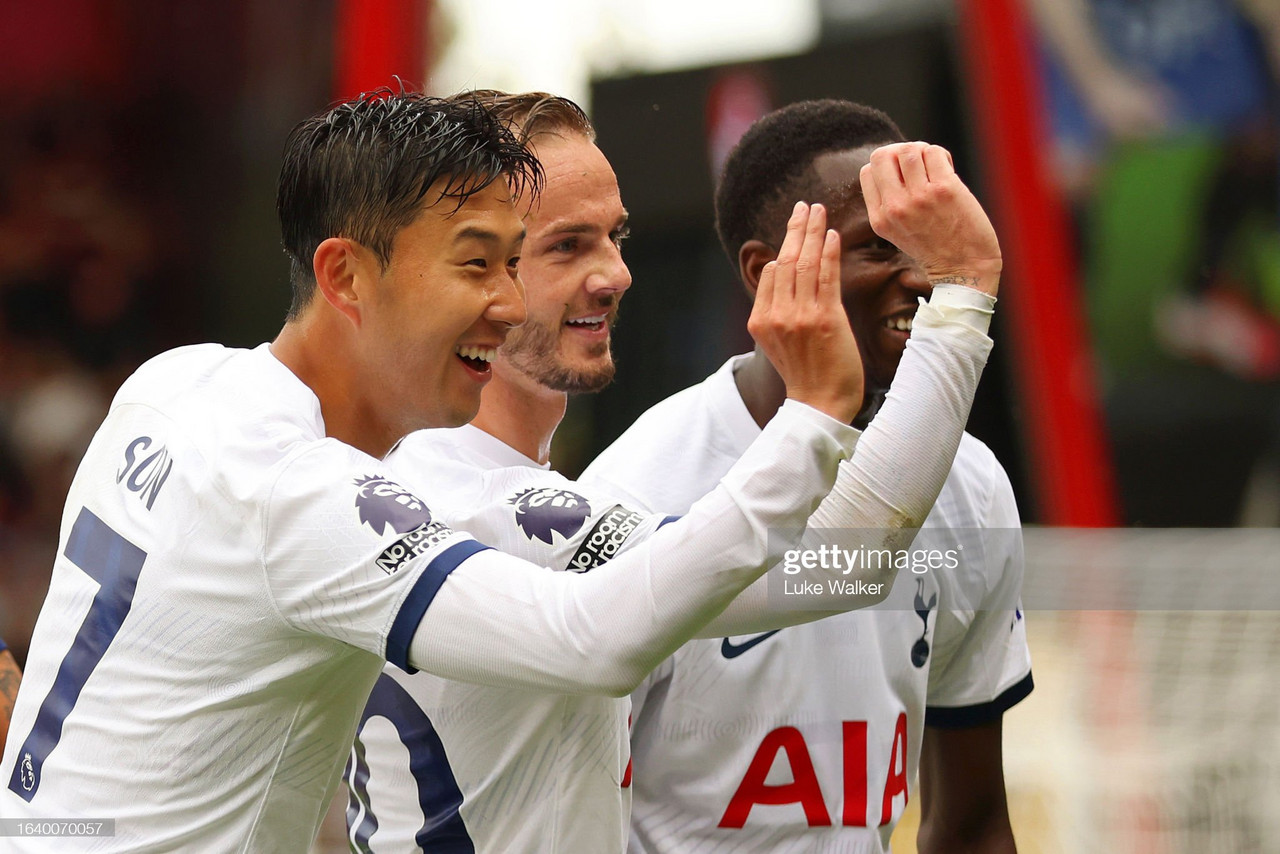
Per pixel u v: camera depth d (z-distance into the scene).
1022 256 21.47
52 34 27.45
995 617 7.77
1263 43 24.66
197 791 5.33
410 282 5.30
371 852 6.49
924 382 5.52
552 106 6.64
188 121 27.80
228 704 5.28
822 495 5.10
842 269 6.97
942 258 5.61
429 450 6.66
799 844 7.00
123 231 27.81
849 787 7.06
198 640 5.25
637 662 4.89
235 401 5.50
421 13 22.14
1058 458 21.16
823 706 7.00
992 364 21.62
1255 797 10.84
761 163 7.40
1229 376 24.61
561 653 4.87
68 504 5.94
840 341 5.23
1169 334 24.80
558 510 6.10
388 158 5.23
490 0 22.12
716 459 7.19
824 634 7.00
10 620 25.06
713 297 19.81
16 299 27.58
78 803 5.41
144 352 27.94
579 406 19.91
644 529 6.00
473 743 6.16
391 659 5.03
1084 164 24.94
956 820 8.09
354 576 4.97
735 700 6.92
